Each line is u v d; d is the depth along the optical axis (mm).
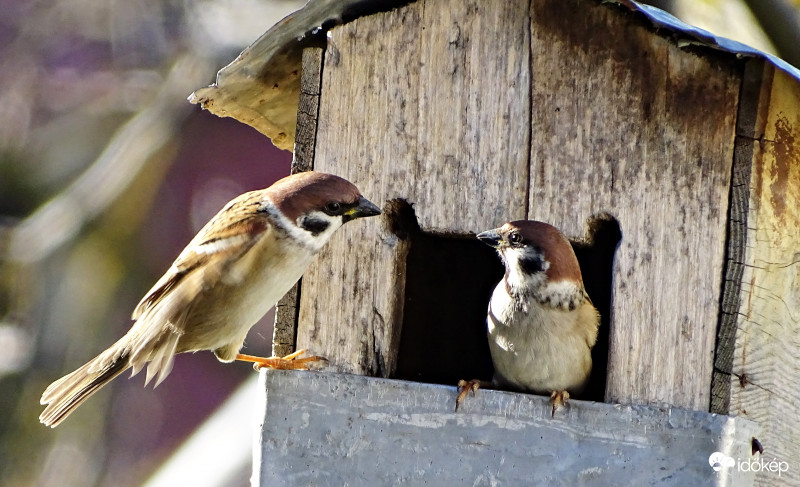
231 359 8398
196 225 15867
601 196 7969
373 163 8406
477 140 8227
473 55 8273
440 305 9484
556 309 7867
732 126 7742
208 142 16078
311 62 8578
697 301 7730
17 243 15422
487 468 7641
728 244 7707
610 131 7973
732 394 7629
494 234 7945
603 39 8008
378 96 8422
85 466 15367
